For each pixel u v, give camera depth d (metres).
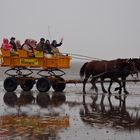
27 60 28.25
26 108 18.84
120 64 26.69
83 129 13.47
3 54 28.56
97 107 19.53
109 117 16.22
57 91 28.83
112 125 14.29
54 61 27.78
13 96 24.70
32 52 28.11
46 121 15.04
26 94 26.22
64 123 14.62
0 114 16.78
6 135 12.30
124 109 18.81
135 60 27.17
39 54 27.88
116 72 26.77
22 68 28.80
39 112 17.53
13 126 13.87
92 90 30.23
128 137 12.27
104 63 27.31
